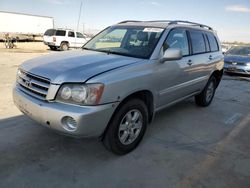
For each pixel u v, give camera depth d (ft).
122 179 9.46
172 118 16.48
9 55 49.47
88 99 8.95
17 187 8.63
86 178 9.37
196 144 12.85
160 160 10.99
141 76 10.72
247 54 39.11
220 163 11.09
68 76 9.21
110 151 10.85
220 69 19.79
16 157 10.33
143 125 11.69
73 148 11.36
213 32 19.49
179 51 11.90
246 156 11.91
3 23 97.71
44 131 12.75
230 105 20.74
